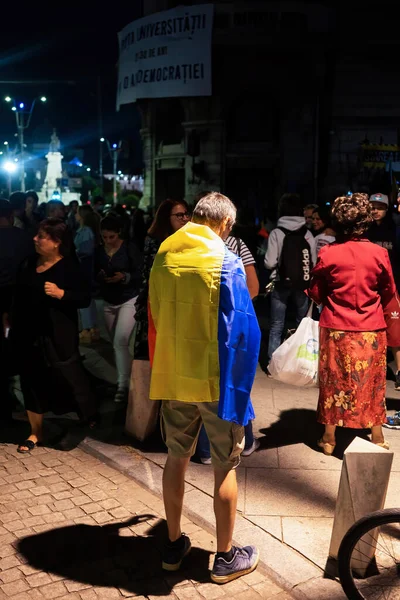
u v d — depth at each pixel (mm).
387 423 5211
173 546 3258
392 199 7227
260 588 3121
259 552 3324
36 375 4754
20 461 4578
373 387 4340
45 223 4676
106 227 5602
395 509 2709
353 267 4230
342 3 24062
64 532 3588
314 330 4766
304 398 5980
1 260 5449
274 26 23891
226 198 3201
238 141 25750
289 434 5039
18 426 5340
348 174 24844
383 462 3002
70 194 37906
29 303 4719
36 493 4062
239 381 2936
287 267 6582
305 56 24453
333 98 24734
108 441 4871
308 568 3195
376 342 4293
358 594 2838
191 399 2992
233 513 3111
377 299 4316
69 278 4734
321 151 25625
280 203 6707
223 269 2941
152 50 22203
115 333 5781
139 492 4105
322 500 3922
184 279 2986
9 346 4855
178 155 27359
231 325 2910
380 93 24672
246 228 9734
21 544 3459
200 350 2963
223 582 3135
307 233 6625
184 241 3066
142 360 4840
